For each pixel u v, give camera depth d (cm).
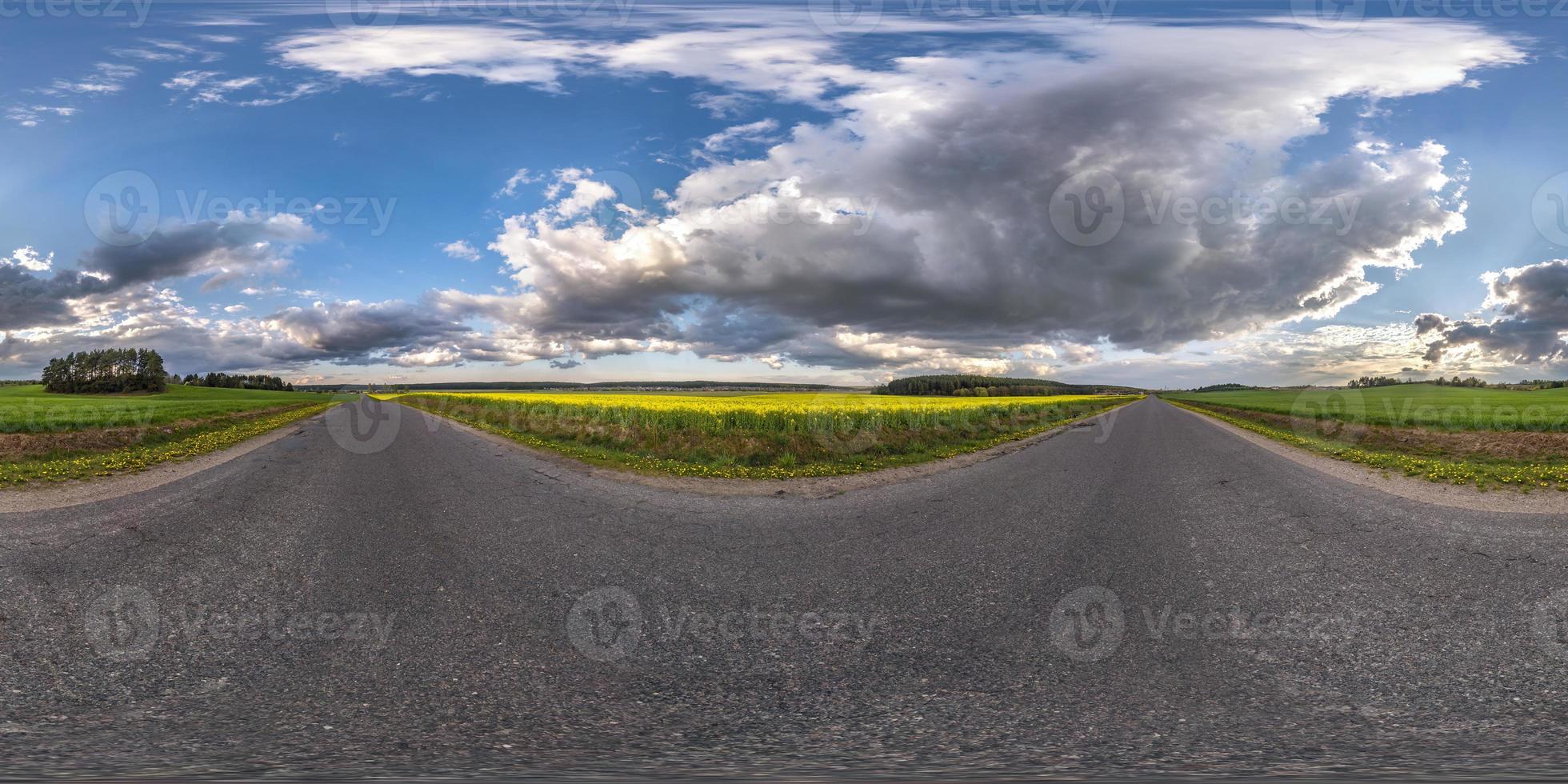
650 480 1163
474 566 598
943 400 4256
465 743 296
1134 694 352
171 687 362
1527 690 347
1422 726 309
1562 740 290
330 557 626
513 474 1209
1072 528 749
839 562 619
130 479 1104
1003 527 757
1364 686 356
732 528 763
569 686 366
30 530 717
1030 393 8625
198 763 273
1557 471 1088
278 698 349
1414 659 390
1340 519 771
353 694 356
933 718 325
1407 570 561
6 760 275
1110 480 1123
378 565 602
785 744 296
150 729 312
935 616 476
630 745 295
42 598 505
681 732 309
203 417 2877
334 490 1011
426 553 643
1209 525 757
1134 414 3966
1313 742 291
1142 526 758
